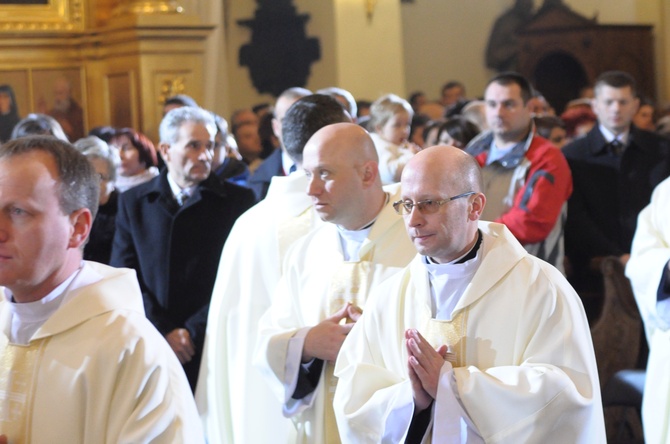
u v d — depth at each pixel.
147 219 4.52
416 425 2.69
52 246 2.35
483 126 8.08
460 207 2.64
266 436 3.77
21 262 2.31
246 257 3.86
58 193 2.34
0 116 9.56
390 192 3.41
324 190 3.23
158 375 2.36
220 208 4.52
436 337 2.76
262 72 14.34
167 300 4.43
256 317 3.81
